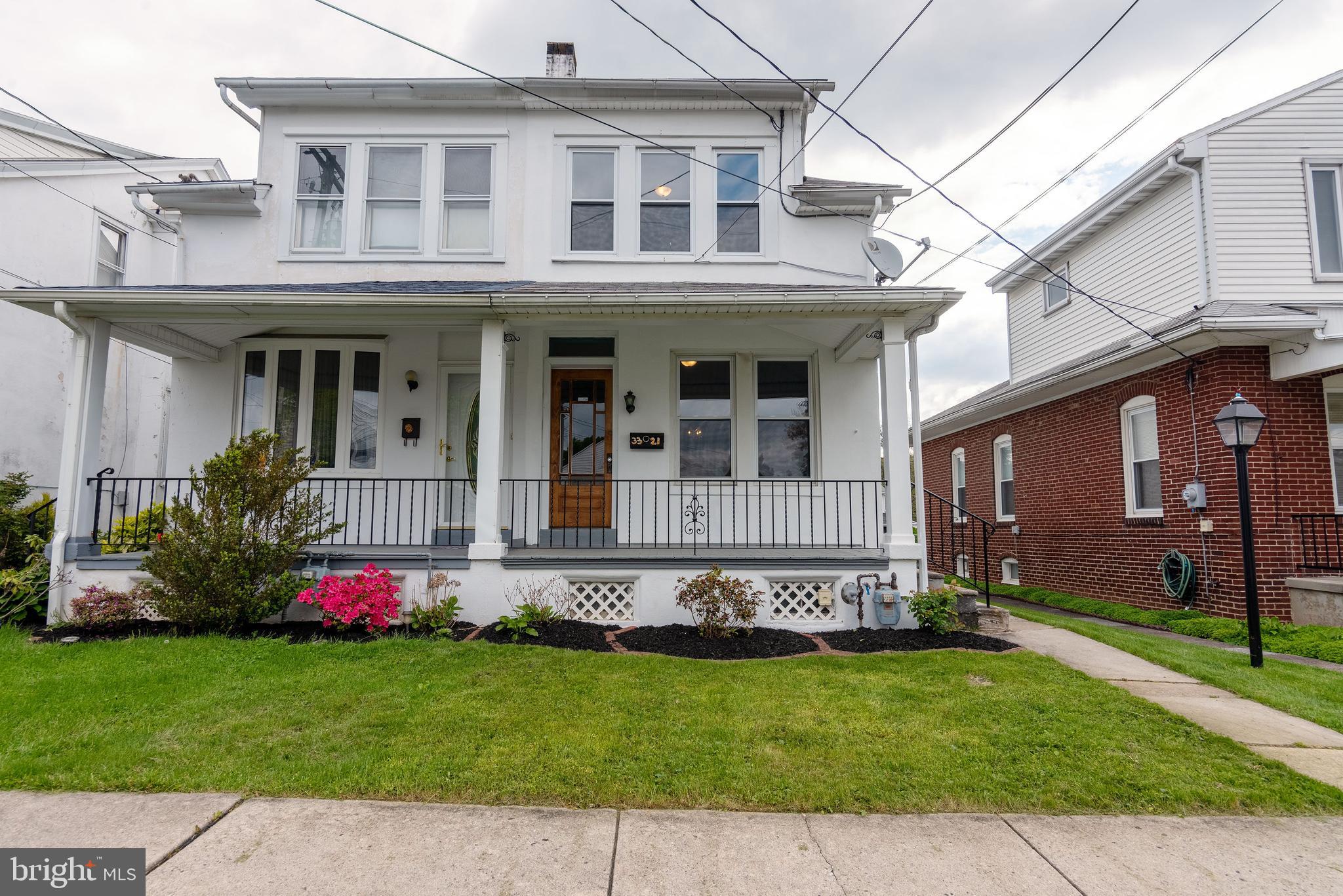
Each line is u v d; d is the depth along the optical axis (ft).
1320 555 23.71
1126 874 8.76
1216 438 24.94
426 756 11.75
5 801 10.21
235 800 10.39
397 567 21.06
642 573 21.24
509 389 27.02
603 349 27.76
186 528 18.97
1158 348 25.96
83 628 19.27
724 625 19.53
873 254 25.23
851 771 11.51
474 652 17.52
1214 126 27.73
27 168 32.14
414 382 26.96
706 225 28.32
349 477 25.67
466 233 28.22
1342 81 27.99
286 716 13.34
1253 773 11.64
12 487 25.58
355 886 8.29
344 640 18.66
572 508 27.02
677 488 26.78
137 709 13.57
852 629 20.92
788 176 28.45
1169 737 13.05
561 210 28.22
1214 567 25.08
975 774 11.46
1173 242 29.43
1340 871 8.90
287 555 19.72
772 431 27.68
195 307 21.02
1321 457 24.23
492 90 27.78
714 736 12.77
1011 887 8.46
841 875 8.68
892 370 21.57
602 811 10.27
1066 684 15.79
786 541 25.30
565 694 14.71
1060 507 35.73
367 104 28.07
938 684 15.74
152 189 26.71
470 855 9.00
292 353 26.91
